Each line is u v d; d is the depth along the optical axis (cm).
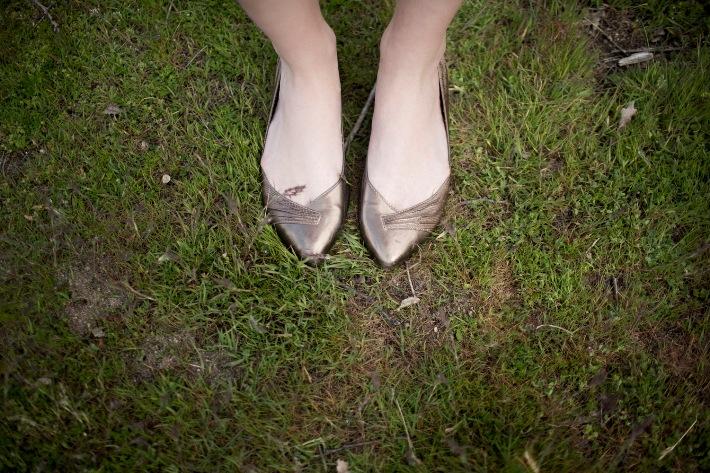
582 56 87
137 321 74
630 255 78
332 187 75
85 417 69
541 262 78
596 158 82
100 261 76
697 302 76
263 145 81
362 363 74
